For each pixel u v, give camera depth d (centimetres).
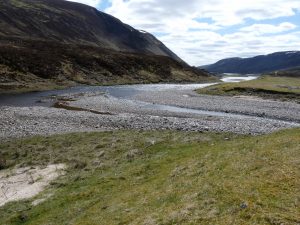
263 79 11994
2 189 2658
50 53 12219
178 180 2058
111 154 3195
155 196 1900
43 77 10456
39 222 2067
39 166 3058
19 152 3453
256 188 1577
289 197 1449
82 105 6962
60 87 10050
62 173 2864
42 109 6200
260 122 5244
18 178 2836
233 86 9312
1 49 10562
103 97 8350
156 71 15038
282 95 8194
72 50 13450
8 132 4384
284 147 2088
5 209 2338
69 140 3769
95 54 13912
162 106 7162
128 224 1639
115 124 4859
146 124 4819
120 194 2173
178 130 4334
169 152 2992
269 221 1316
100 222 1786
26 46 12406
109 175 2634
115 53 15075
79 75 11706
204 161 2292
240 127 4616
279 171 1708
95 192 2347
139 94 9056
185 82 15012
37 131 4422
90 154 3247
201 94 9156
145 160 2869
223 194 1597
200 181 1880
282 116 6041
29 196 2494
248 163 1925
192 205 1577
